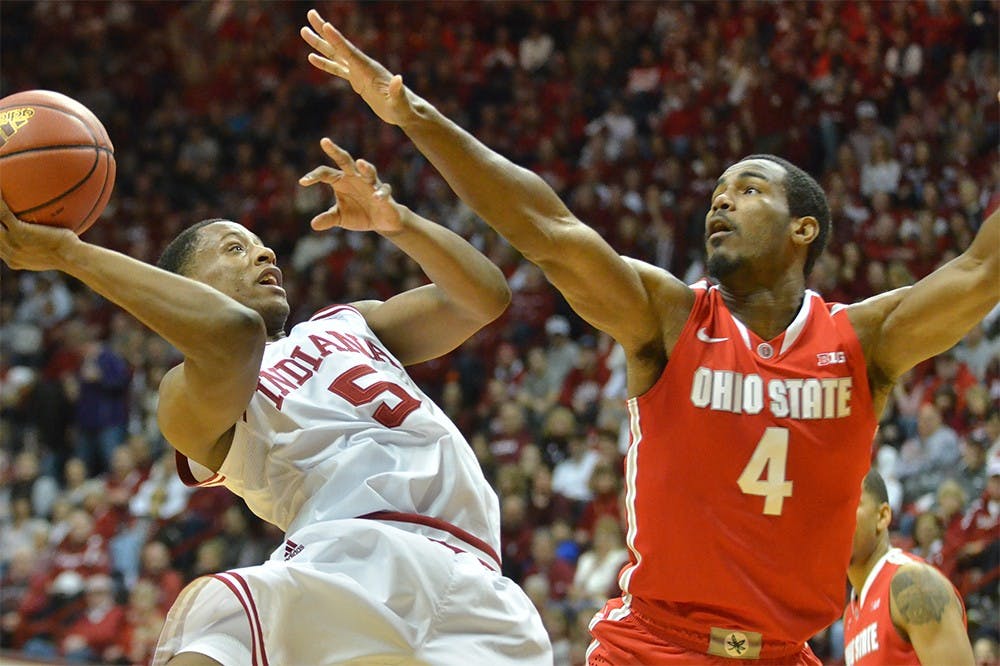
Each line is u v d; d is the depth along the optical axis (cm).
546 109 1839
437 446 404
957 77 1524
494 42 1972
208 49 2158
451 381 1479
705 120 1656
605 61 1834
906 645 475
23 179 375
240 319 361
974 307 362
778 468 363
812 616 375
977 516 959
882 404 384
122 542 1321
